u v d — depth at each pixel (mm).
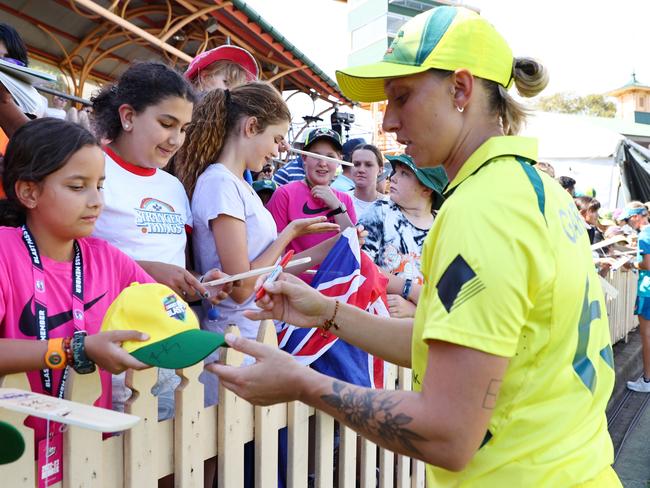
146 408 1717
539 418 1191
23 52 2982
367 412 1188
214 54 3168
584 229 1357
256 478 2164
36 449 1454
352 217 3773
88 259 1721
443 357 1118
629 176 13945
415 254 3275
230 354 2002
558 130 14359
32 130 1565
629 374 6523
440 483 1306
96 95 2342
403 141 1396
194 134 2512
